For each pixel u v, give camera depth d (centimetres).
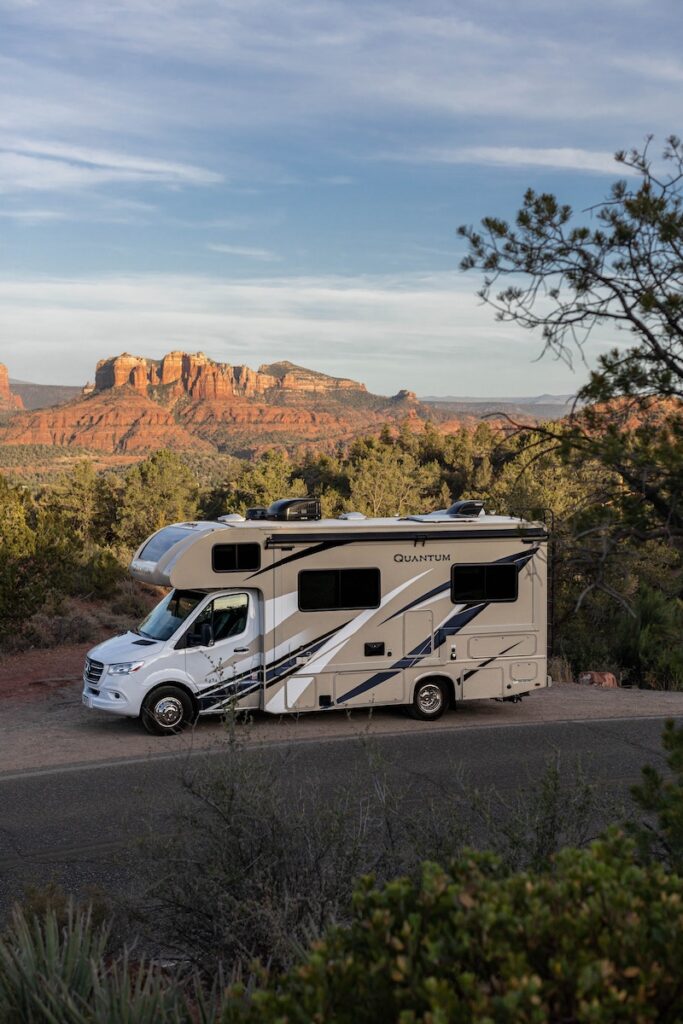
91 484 8175
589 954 289
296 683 1402
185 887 604
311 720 1470
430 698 1471
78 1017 430
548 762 680
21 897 783
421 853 607
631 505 557
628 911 310
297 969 319
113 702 1335
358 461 7806
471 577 1481
